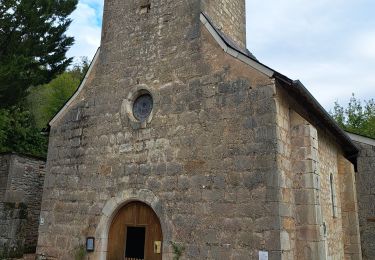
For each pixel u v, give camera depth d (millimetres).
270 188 6688
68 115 10148
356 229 10500
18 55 11719
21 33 12328
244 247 6695
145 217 8250
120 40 9883
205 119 7770
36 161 14172
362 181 11680
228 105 7555
